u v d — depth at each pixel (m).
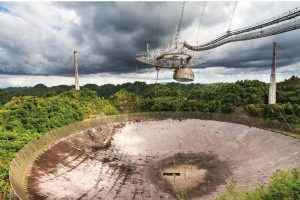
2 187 21.02
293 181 12.81
